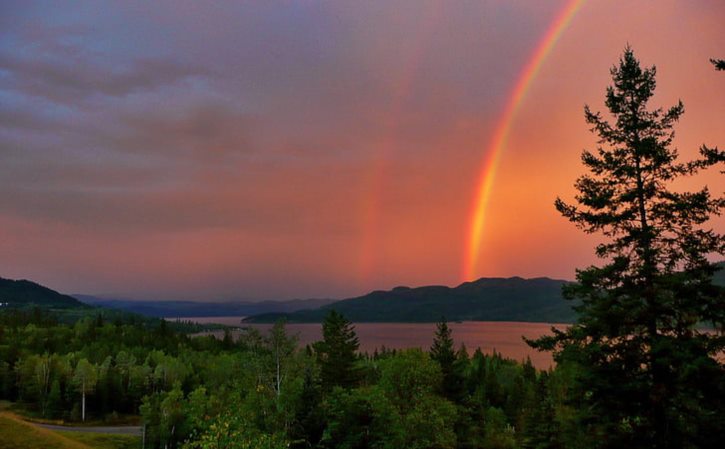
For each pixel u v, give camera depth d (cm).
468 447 5688
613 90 2302
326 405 3672
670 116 2222
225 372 11438
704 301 1953
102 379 11512
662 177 2184
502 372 14312
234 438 2859
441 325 6350
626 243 2153
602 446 2102
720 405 1872
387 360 4466
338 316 7444
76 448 3809
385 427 3412
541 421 4766
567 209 2314
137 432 9262
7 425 3869
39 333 17912
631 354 2036
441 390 5881
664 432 1956
